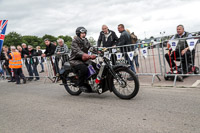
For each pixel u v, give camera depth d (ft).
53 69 24.97
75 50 14.20
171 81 17.74
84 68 14.14
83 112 11.81
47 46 25.82
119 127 9.21
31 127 10.27
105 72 13.70
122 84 13.08
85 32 14.42
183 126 8.66
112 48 21.29
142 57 21.15
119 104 12.67
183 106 11.18
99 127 9.43
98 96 15.33
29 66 28.12
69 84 15.89
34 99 16.37
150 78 20.31
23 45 32.12
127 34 20.75
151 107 11.51
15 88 23.29
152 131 8.47
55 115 11.76
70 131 9.30
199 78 17.65
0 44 24.31
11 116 12.37
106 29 22.22
